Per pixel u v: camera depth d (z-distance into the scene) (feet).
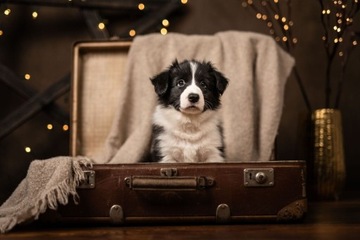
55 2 9.37
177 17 9.75
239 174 5.45
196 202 5.43
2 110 9.86
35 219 5.26
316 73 9.62
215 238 4.69
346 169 9.52
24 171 9.75
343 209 6.88
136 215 5.44
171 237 4.76
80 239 4.73
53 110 9.31
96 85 8.52
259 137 7.55
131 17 9.77
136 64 8.12
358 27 9.39
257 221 5.48
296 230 5.11
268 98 7.63
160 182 5.32
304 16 9.66
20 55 9.88
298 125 8.57
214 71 6.50
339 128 8.20
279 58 7.99
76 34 9.89
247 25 9.73
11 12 9.86
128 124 8.03
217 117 6.63
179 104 6.15
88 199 5.46
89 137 8.34
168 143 6.32
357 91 9.60
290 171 5.49
